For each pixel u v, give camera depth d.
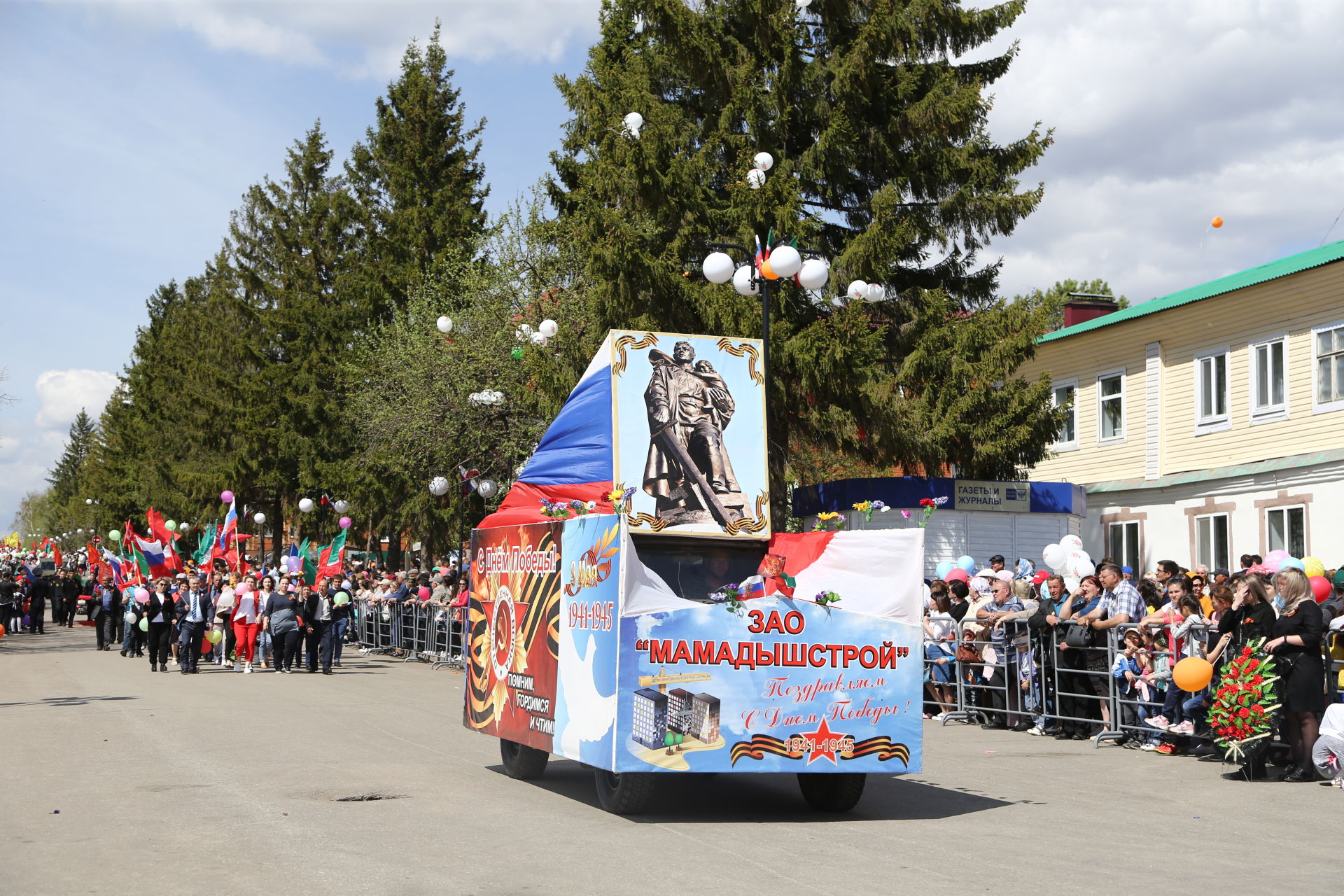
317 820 8.29
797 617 8.84
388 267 42.47
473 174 45.34
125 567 30.81
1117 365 28.61
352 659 27.91
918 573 9.12
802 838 8.05
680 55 23.66
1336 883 6.77
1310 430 22.88
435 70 45.53
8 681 20.45
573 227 25.62
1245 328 24.70
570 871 6.80
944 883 6.65
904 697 9.05
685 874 6.79
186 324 59.00
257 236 53.03
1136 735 13.28
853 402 22.17
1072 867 7.18
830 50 25.28
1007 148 25.92
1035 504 22.62
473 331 31.47
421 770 10.81
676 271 22.42
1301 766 10.84
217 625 25.67
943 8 24.98
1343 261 21.89
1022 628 14.63
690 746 8.50
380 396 34.00
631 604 8.48
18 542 81.31
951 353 23.38
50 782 9.86
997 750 13.10
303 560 30.44
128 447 63.53
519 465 30.30
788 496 25.83
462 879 6.53
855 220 26.50
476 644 11.34
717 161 24.08
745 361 10.51
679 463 10.07
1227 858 7.50
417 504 35.91
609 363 10.19
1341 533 21.73
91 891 6.18
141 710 15.77
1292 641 10.77
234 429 45.62
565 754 9.14
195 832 7.79
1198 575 15.51
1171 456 26.77
